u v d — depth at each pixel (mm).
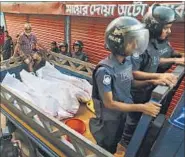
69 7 8836
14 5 12078
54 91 4203
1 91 4078
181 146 1777
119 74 2375
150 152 2049
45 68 5070
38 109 3141
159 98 1964
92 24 8461
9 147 3803
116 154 2799
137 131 2064
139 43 2135
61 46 8312
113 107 2293
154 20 2584
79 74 5012
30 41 6516
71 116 3979
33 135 3562
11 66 5371
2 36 11766
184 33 6285
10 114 4117
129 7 6785
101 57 8586
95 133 2801
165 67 3006
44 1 9898
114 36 2182
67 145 2889
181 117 1739
